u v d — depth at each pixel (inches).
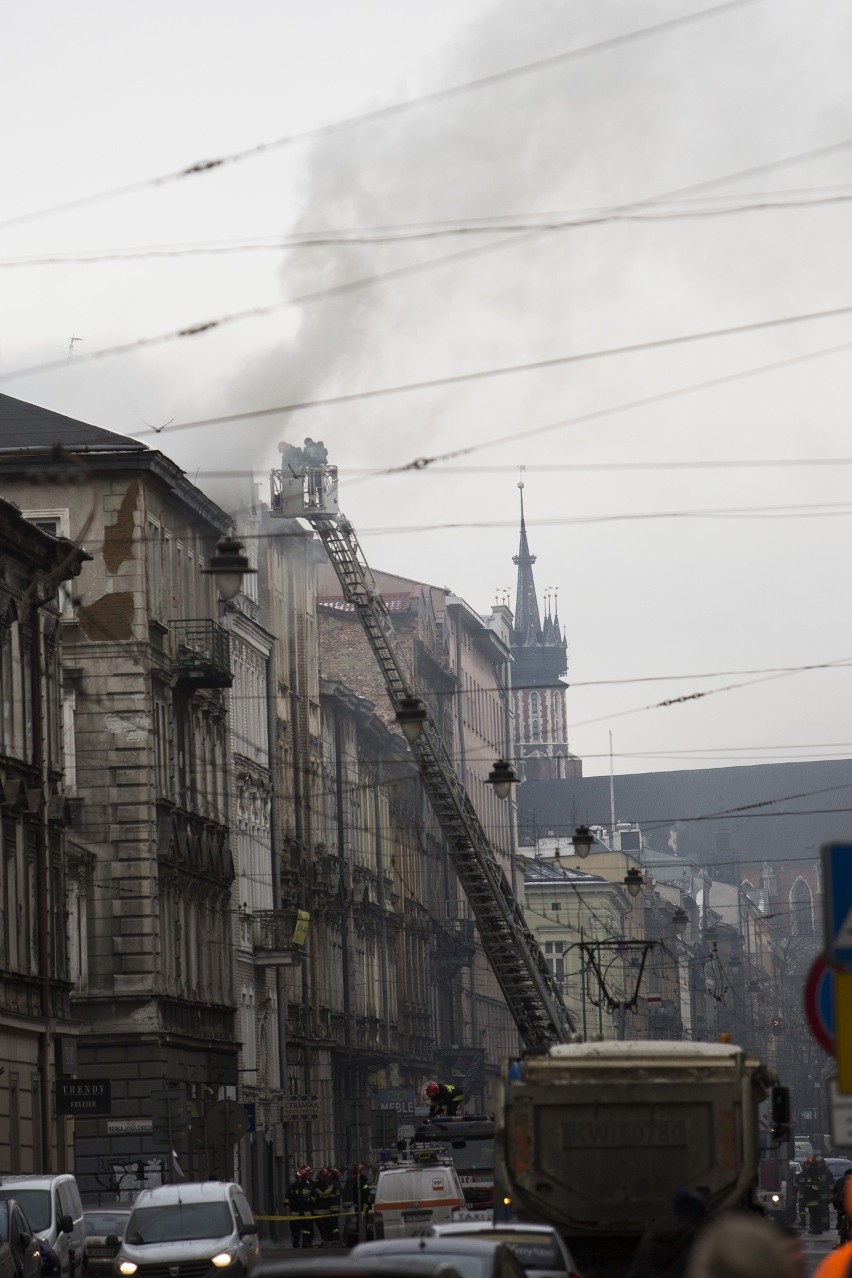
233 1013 4037.9
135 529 3590.1
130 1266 1980.8
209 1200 2069.4
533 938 3442.4
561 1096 1418.6
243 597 4485.7
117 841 3567.9
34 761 3125.0
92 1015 3533.5
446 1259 1001.5
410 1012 6176.2
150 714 3612.2
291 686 5017.2
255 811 4515.3
